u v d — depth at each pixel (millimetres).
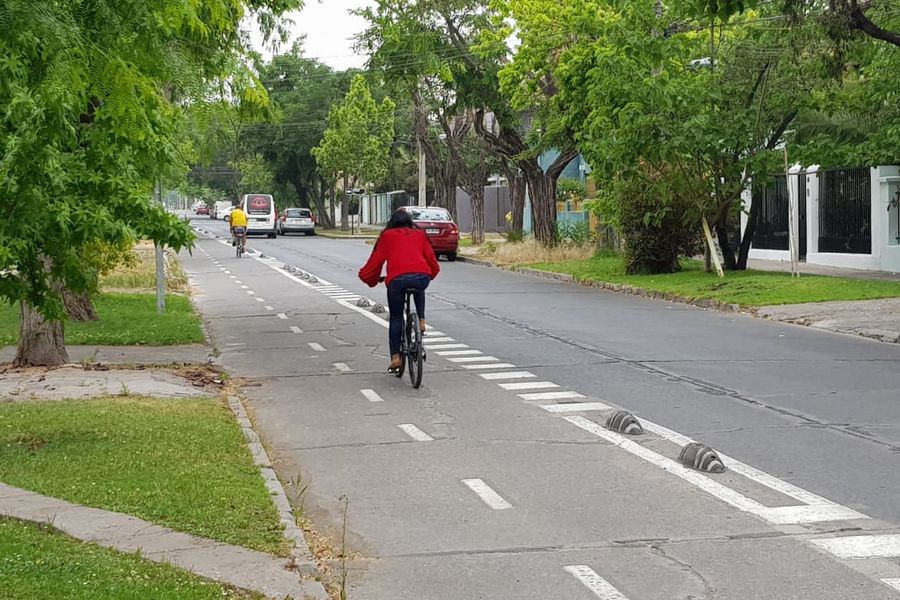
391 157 76375
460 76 39438
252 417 11305
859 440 9609
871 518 7227
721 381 12914
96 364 14641
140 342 17094
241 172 99500
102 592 5367
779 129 26391
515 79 33781
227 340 17812
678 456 9016
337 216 107625
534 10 33188
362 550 6742
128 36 7691
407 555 6613
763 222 34625
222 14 9047
